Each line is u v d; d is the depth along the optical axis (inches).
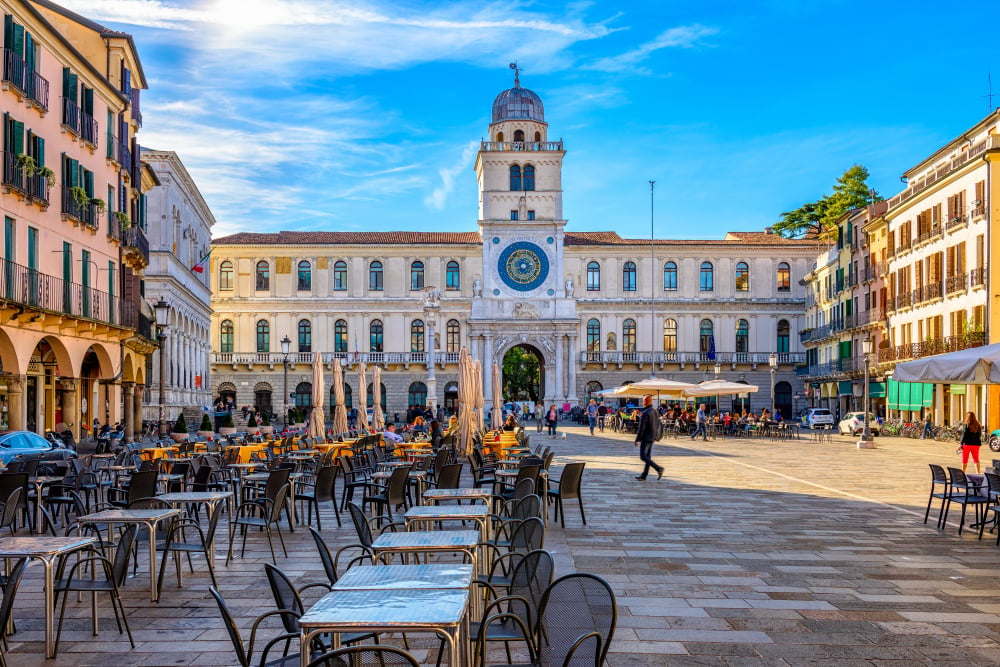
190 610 463.2
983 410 2021.4
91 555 503.8
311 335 3806.6
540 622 303.1
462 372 1330.0
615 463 1409.9
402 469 707.4
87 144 1494.8
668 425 2405.3
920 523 743.1
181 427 1679.4
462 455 1234.0
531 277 3705.7
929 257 2411.4
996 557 589.9
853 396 3024.1
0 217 1187.9
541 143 3742.6
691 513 802.2
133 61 1784.0
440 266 3836.1
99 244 1573.6
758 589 497.4
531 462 767.1
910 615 442.3
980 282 2084.2
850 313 3112.7
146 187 2114.9
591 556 593.9
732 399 3846.0
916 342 2485.2
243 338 3789.4
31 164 1246.3
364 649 233.8
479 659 336.8
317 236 3865.7
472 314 3681.1
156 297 2400.3
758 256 3892.7
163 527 569.9
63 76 1411.2
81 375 1744.6
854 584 509.7
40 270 1318.9
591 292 3863.2
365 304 3804.1
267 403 3772.1
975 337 2059.5
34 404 1493.6
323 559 367.6
